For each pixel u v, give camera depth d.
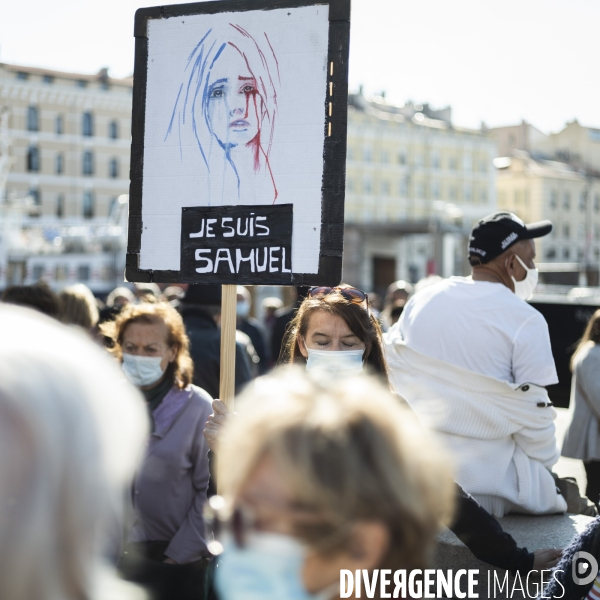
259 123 4.48
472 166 97.31
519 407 4.91
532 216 101.50
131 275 4.67
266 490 1.66
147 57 4.70
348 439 1.63
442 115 99.81
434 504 1.72
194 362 8.34
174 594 5.05
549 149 115.38
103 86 82.00
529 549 4.55
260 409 1.72
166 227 4.63
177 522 5.23
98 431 1.49
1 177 48.06
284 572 1.68
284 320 15.07
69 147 80.56
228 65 4.55
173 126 4.64
